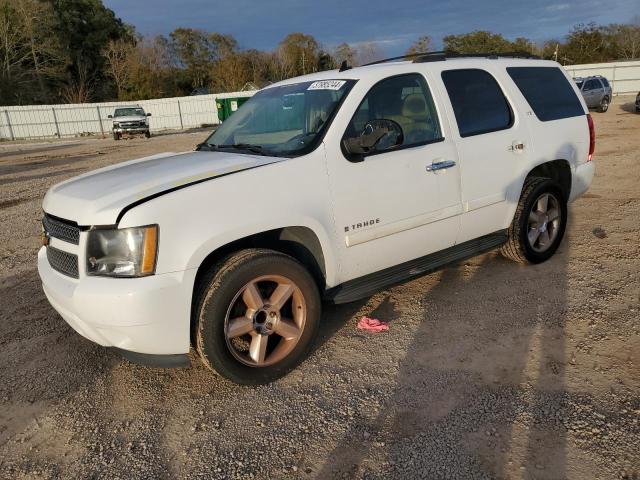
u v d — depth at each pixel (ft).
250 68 187.52
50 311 14.92
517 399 9.64
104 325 9.30
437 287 15.01
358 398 10.04
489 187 14.07
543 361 10.84
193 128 135.44
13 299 15.97
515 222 15.15
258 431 9.28
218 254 10.64
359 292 11.85
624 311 12.71
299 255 11.36
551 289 14.29
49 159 63.77
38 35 164.55
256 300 10.25
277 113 13.05
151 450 8.98
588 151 17.12
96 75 187.52
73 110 127.54
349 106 11.68
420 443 8.68
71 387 11.02
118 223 9.21
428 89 13.19
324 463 8.40
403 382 10.46
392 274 12.64
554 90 16.56
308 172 10.84
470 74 14.29
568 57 187.73
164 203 9.34
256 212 10.06
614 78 136.67
